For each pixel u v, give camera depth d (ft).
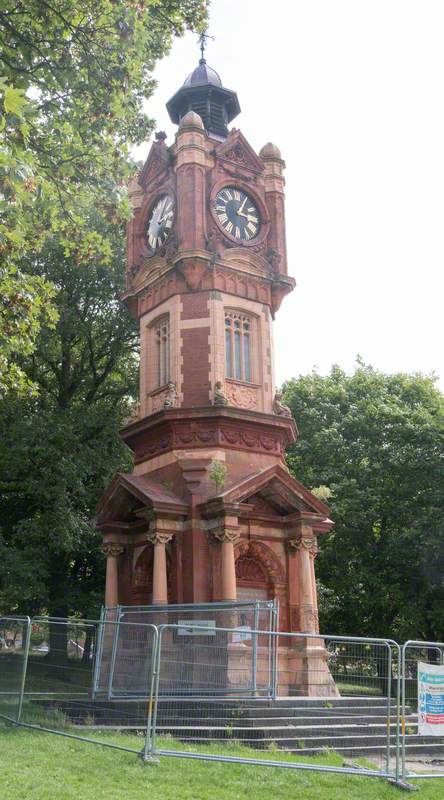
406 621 126.72
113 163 66.80
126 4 60.08
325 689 76.02
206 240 97.19
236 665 68.59
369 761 53.47
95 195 67.72
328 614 134.31
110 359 130.82
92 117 64.64
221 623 72.49
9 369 72.95
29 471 111.34
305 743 58.18
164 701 61.11
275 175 105.50
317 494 94.38
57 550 108.37
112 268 120.26
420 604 125.59
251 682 65.51
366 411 140.67
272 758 50.14
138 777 41.04
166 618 74.13
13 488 113.39
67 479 108.06
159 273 98.73
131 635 65.00
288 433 96.84
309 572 89.04
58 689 59.11
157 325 100.94
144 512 87.45
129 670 63.82
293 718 63.62
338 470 137.59
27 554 106.11
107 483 114.83
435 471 129.59
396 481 134.00
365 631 133.08
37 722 54.19
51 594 117.29
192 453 90.58
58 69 61.62
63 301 117.91
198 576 84.43
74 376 130.11
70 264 117.08
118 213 68.03
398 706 46.55
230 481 89.30
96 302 124.77
